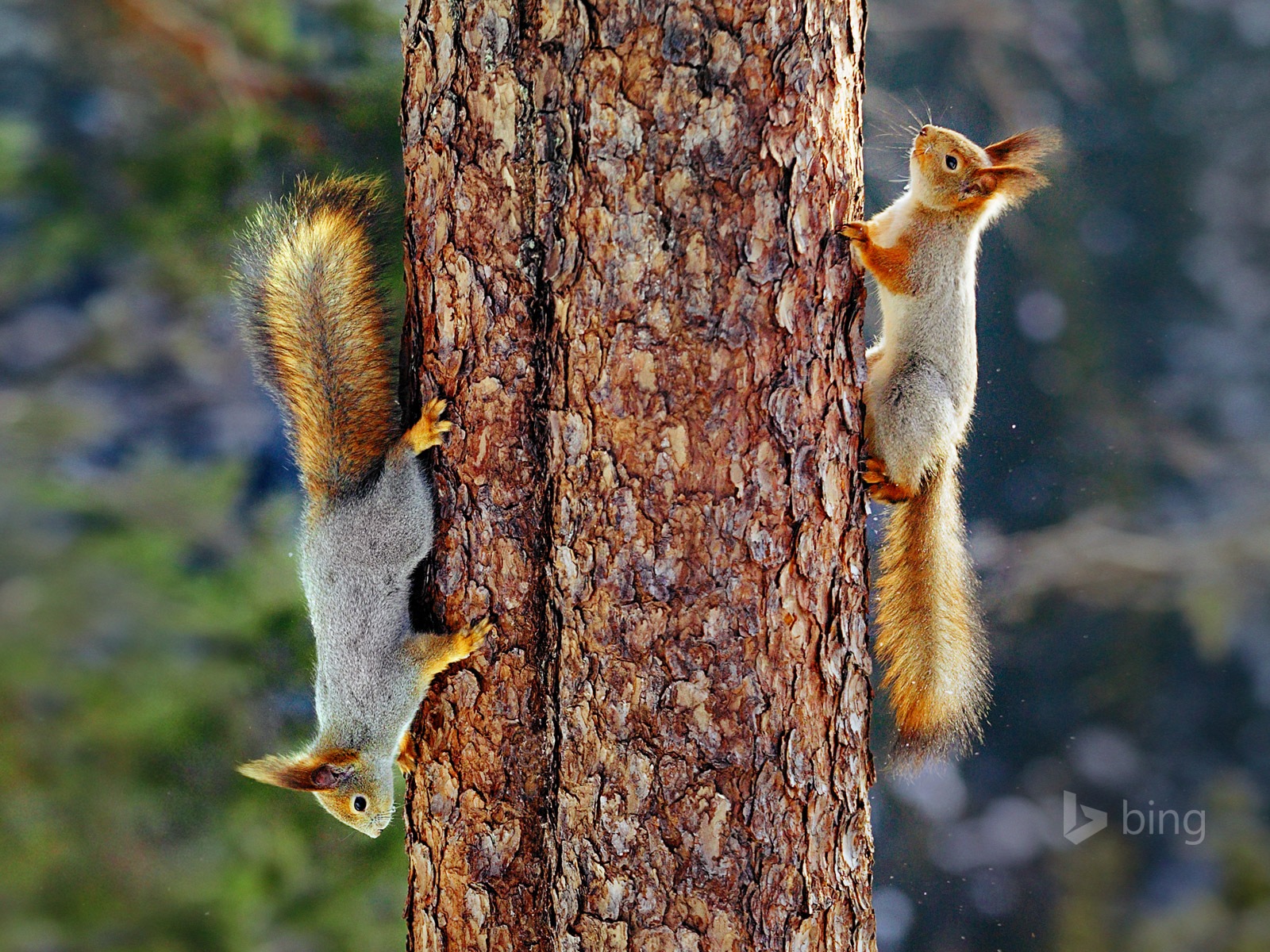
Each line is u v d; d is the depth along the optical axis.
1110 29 23.28
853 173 6.34
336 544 7.09
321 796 7.23
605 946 5.93
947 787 20.62
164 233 12.44
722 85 5.75
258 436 16.41
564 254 5.96
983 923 20.00
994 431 21.55
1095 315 22.08
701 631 5.84
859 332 6.36
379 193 7.91
